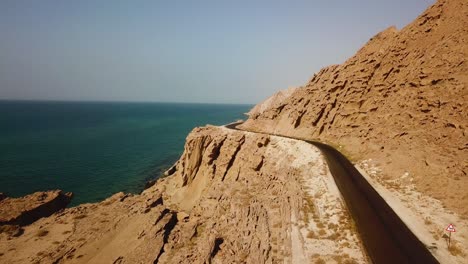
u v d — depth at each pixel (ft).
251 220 89.40
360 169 126.11
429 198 91.91
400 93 155.22
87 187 204.85
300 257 68.59
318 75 235.81
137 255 94.17
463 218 78.84
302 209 91.45
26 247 110.83
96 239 111.45
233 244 81.61
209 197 131.95
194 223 111.55
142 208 132.87
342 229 77.77
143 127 536.42
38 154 288.51
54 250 106.11
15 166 244.22
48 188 197.77
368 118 166.71
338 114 185.57
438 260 64.49
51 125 530.68
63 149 315.17
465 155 100.07
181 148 348.79
